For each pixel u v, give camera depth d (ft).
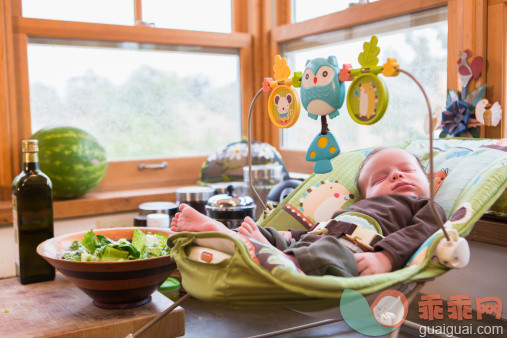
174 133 7.11
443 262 3.11
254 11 7.40
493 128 4.76
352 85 3.36
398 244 3.45
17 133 5.97
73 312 3.77
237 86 7.55
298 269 3.07
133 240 4.17
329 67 3.46
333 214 4.25
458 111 4.87
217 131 7.45
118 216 6.26
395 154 4.42
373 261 3.38
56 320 3.62
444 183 4.18
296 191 4.67
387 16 5.72
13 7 5.97
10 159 5.91
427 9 5.35
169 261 3.72
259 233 3.59
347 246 3.65
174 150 7.13
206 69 7.25
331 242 3.28
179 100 7.09
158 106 6.95
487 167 3.92
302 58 7.09
